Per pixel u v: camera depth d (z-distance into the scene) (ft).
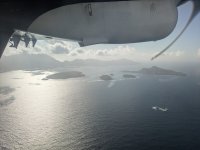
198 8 24.71
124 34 26.37
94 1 24.86
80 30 26.13
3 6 25.30
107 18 25.49
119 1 25.03
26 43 31.76
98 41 27.22
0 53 27.20
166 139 468.34
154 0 25.31
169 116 615.98
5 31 26.50
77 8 25.25
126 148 431.02
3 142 454.40
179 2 26.14
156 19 25.67
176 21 25.99
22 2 25.21
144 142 455.22
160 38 26.91
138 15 25.45
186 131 505.25
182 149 422.41
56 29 26.32
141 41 27.22
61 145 442.09
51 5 25.22
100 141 460.96
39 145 441.68
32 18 25.82
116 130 517.55
